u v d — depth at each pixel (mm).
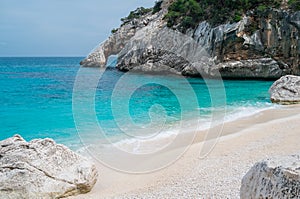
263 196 4098
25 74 56000
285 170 3855
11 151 8234
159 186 8328
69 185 7961
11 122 17359
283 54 42562
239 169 8930
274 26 42188
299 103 22125
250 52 43531
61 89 33062
